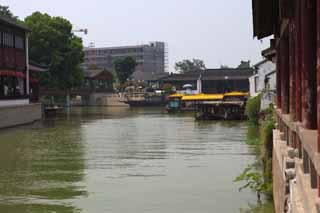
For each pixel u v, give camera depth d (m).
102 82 115.56
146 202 18.03
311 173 7.19
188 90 104.69
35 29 77.44
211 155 29.83
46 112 69.75
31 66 63.94
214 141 37.59
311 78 8.05
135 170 24.86
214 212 16.42
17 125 54.34
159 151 32.16
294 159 10.05
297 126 9.12
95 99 109.81
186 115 74.62
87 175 23.64
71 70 81.50
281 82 15.79
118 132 46.31
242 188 19.61
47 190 20.45
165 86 107.81
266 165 18.67
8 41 55.19
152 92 114.06
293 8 9.25
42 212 17.03
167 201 18.09
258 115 49.19
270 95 48.53
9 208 17.59
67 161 28.31
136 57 185.75
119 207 17.45
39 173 24.45
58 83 80.81
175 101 84.12
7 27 54.75
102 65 188.25
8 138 41.44
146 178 22.66
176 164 26.56
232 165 25.88
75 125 55.09
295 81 10.48
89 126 53.56
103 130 48.56
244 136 40.81
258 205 17.02
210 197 18.55
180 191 19.72
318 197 6.32
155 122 59.47
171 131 46.97
